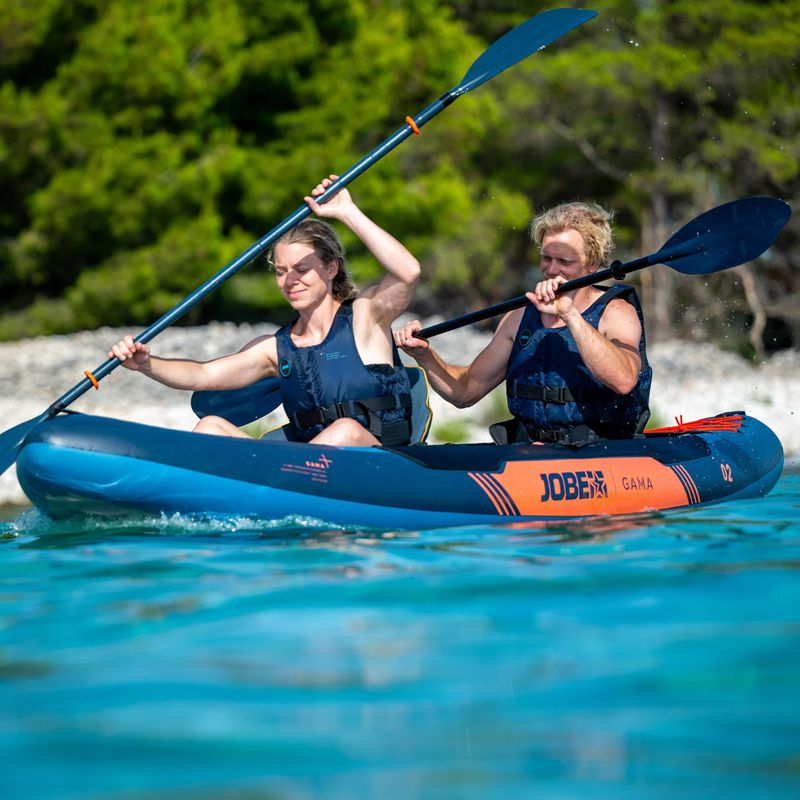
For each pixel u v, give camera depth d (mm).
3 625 9594
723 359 60062
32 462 14586
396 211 70438
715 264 18344
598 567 11430
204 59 65812
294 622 9414
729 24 75375
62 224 61750
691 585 10484
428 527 15188
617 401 17328
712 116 76812
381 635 8977
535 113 81750
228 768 6484
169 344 56812
